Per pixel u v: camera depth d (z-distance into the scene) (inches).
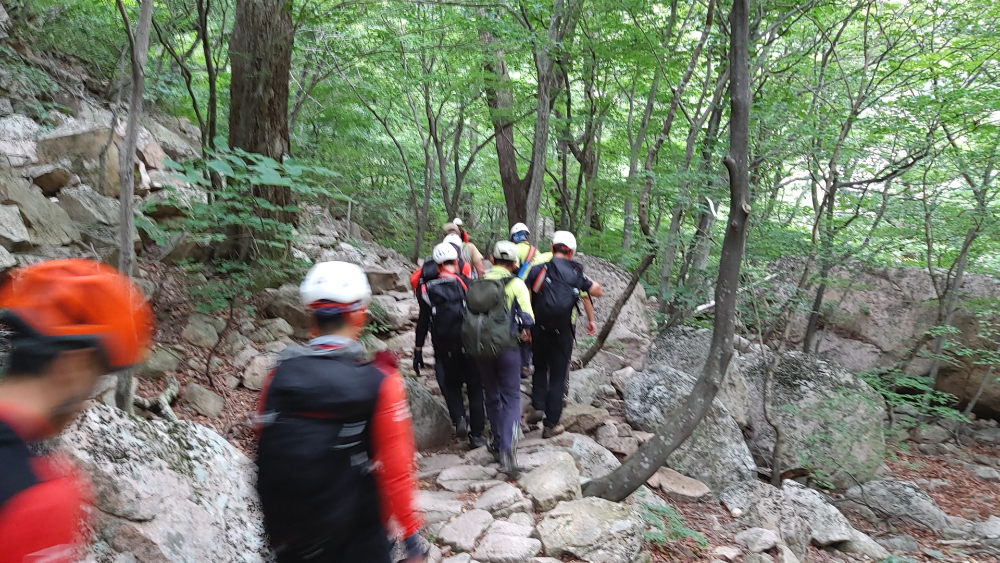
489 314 199.3
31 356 45.1
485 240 653.9
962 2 343.3
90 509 111.6
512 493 181.6
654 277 498.3
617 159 498.3
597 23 357.7
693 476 244.4
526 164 631.8
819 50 400.5
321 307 85.3
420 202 637.3
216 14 445.1
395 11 393.7
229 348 236.1
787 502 232.2
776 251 321.4
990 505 301.1
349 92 478.0
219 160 199.2
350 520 78.8
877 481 287.0
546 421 233.0
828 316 419.8
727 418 257.1
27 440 44.4
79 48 392.8
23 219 213.9
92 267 50.2
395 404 83.3
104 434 124.5
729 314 195.3
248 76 285.4
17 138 276.2
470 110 494.3
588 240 470.0
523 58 447.2
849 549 229.8
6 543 40.0
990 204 378.0
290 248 295.3
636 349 351.9
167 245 269.1
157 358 205.9
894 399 367.6
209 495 136.3
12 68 315.0
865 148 326.0
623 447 245.6
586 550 162.1
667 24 364.2
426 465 214.1
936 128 317.7
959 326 404.5
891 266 425.7
